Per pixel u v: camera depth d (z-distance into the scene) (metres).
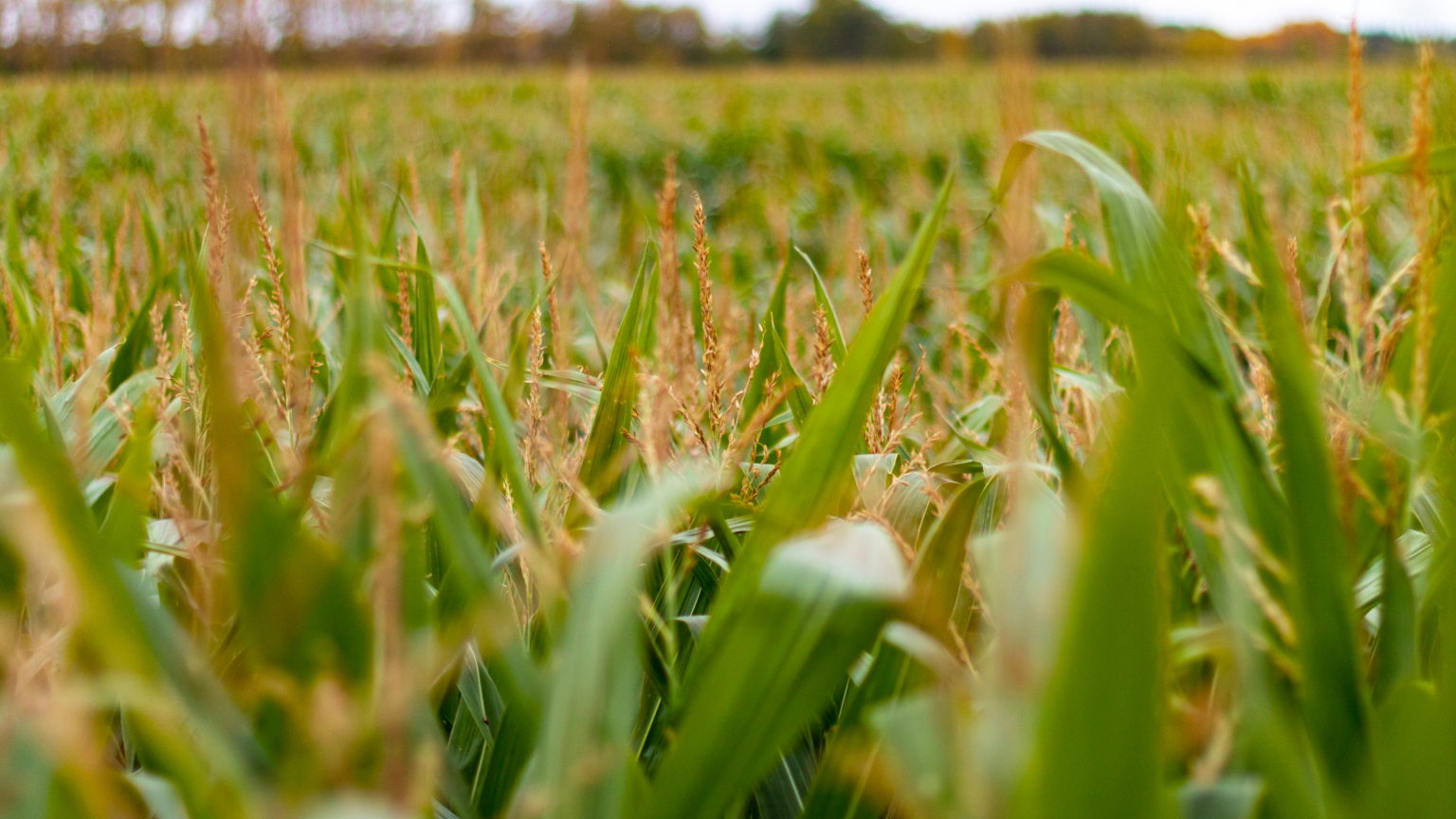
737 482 2.55
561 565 2.21
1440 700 1.63
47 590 2.17
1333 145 8.38
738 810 2.15
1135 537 1.39
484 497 2.22
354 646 1.95
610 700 1.92
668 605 2.28
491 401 2.18
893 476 2.56
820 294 2.76
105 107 12.76
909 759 1.80
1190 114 13.24
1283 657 2.06
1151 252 2.21
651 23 58.25
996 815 1.66
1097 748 1.46
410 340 2.85
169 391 2.75
